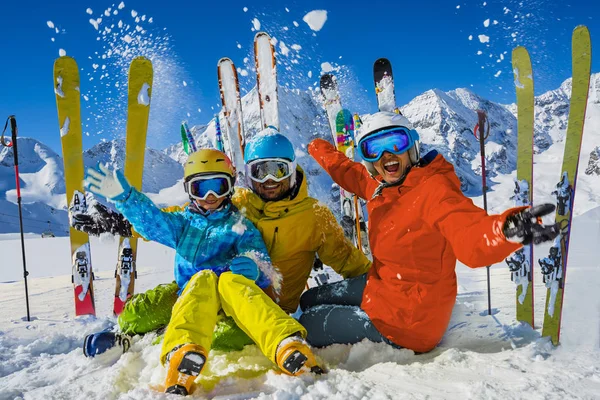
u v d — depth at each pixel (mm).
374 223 2213
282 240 2523
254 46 3672
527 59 2732
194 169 2387
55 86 3611
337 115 3818
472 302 3160
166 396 1675
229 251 2436
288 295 2643
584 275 3631
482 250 1641
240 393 1684
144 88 3611
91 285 3596
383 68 3289
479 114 2699
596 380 1604
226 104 3707
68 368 2152
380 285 2170
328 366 1973
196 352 1700
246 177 2615
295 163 2553
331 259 2684
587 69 2377
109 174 2172
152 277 6281
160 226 2338
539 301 3037
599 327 2252
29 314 3551
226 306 2023
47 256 13102
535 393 1510
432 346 2156
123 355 2164
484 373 1750
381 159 2203
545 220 2303
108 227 2662
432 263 2053
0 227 89875
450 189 1938
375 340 2158
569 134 2375
